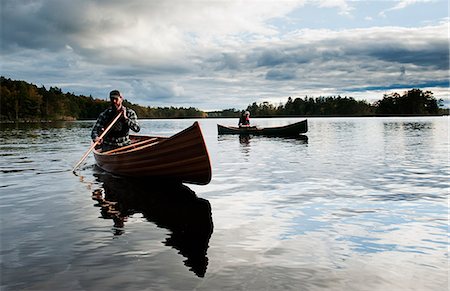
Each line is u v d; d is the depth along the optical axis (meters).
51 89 137.25
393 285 2.52
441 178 6.65
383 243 3.33
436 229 3.72
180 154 6.02
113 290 2.46
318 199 5.09
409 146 12.99
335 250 3.17
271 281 2.59
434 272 2.72
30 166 8.69
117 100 7.80
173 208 4.66
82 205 4.84
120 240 3.46
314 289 2.47
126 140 8.27
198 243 3.37
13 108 102.81
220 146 13.93
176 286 2.52
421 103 129.75
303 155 10.57
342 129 27.86
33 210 4.59
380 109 136.88
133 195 5.48
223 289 2.47
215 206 4.76
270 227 3.84
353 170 7.70
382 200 4.99
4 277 2.67
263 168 8.10
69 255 3.09
